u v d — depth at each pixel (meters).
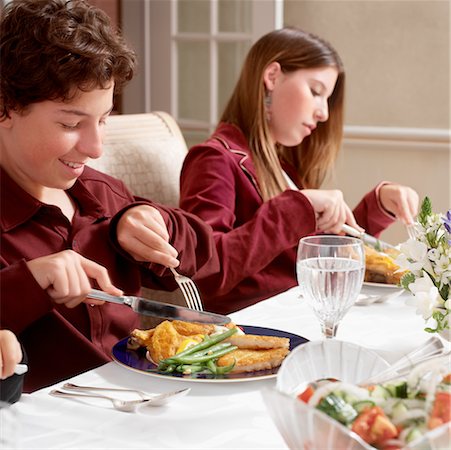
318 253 1.24
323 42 2.35
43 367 1.46
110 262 1.57
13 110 1.38
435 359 0.88
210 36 3.83
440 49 3.65
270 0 3.63
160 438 0.96
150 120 2.31
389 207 2.28
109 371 1.19
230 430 0.98
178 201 2.24
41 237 1.48
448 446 0.73
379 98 3.78
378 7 3.72
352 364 0.97
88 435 0.96
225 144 2.23
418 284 1.21
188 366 1.16
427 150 3.71
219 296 2.01
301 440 0.76
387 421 0.77
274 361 1.18
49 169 1.41
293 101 2.31
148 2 4.00
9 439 0.94
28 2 1.36
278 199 1.91
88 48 1.33
